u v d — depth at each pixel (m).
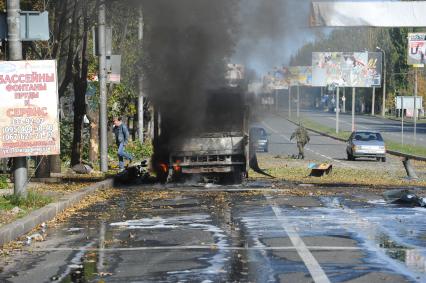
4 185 32.41
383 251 17.81
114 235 20.86
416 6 42.59
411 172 48.91
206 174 41.69
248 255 17.31
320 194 33.31
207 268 15.79
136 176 41.38
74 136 46.03
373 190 35.62
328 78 125.12
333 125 158.38
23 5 36.66
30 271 15.79
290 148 94.88
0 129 25.70
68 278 15.00
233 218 24.39
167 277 14.92
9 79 25.69
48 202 26.58
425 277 14.75
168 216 25.17
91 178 40.75
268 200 30.50
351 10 42.12
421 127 156.38
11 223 20.86
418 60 98.31
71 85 63.66
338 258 16.84
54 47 37.44
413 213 25.81
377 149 74.19
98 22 44.88
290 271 15.35
